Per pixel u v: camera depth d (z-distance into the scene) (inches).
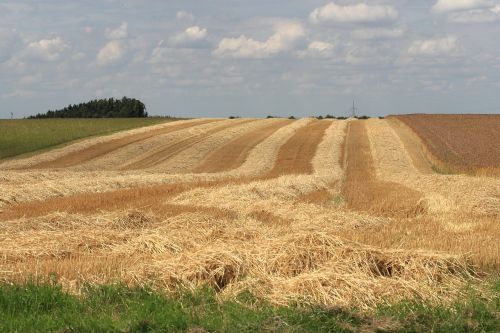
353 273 378.9
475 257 446.6
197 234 553.9
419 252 425.7
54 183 1043.3
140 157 1908.2
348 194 952.9
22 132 2480.3
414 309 326.3
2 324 294.7
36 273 391.5
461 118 3048.7
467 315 313.3
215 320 301.0
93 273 400.5
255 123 2896.2
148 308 321.4
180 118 3408.0
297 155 1900.8
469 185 1010.7
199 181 1237.7
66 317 303.6
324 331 288.4
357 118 3518.7
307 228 613.9
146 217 684.7
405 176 1334.9
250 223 648.4
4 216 737.0
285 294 348.2
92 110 4121.6
